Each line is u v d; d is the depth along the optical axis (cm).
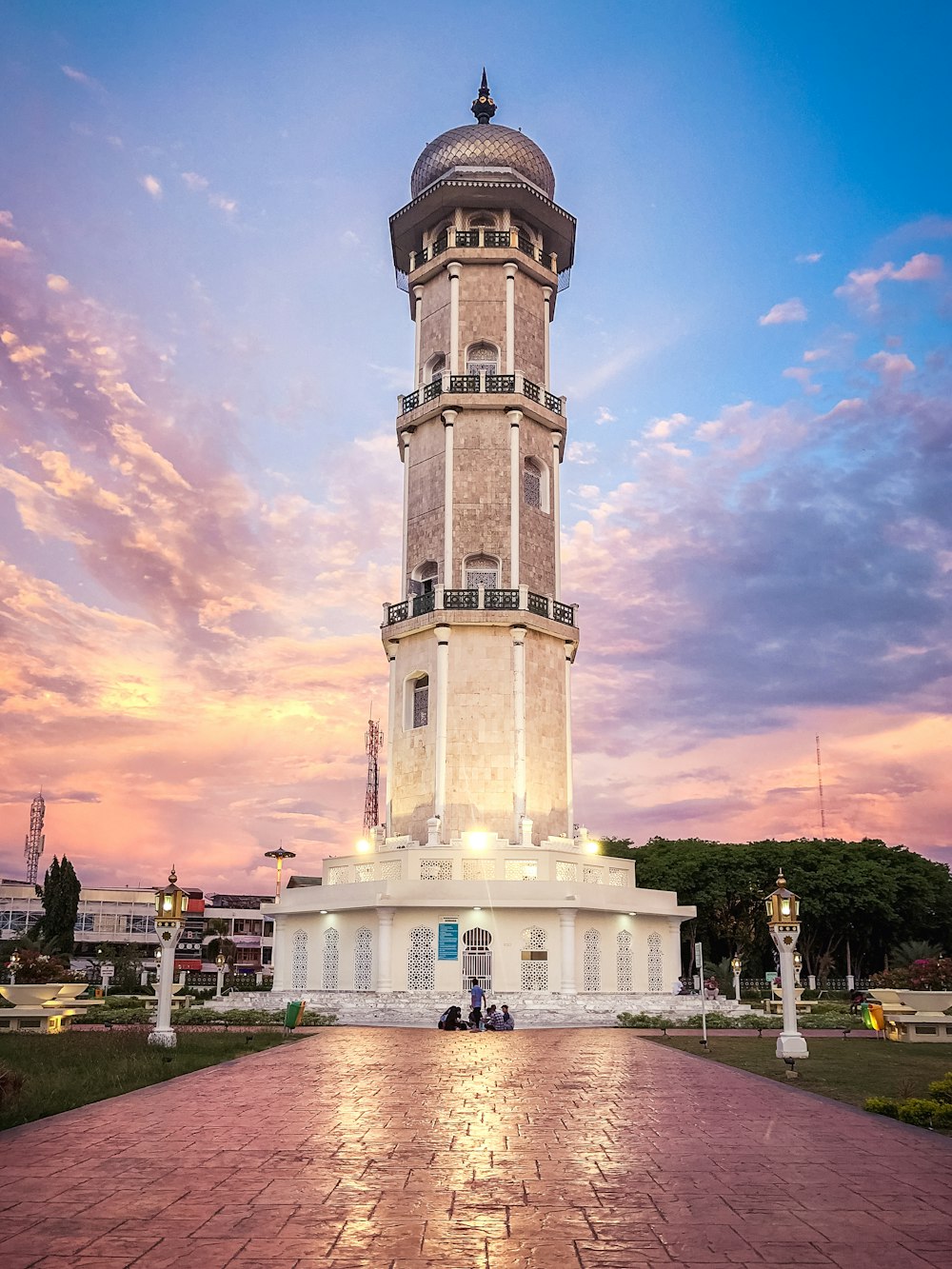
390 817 5834
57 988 3772
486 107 6906
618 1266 894
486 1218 1048
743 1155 1390
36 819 11956
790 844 8562
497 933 4975
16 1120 1642
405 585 6150
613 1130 1585
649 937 5522
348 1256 915
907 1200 1134
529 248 6569
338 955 5259
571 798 5922
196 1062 2545
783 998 2866
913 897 8431
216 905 13225
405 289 6781
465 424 6144
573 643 6075
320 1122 1633
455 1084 2156
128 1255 914
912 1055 2978
